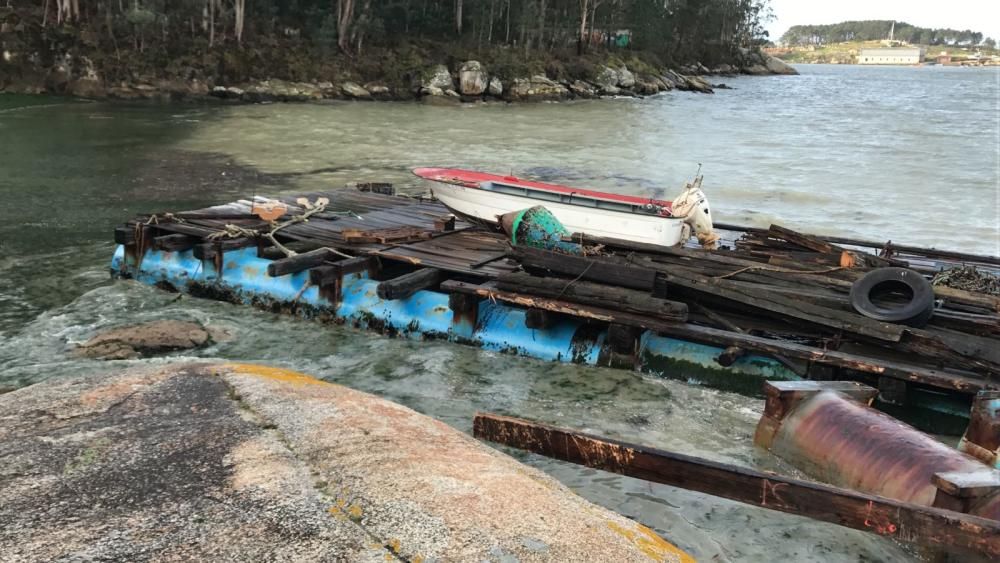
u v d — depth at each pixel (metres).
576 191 11.01
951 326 6.71
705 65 98.69
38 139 22.75
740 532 4.41
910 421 6.19
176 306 8.70
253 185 16.62
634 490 4.82
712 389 6.74
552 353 7.29
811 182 19.52
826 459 4.89
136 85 39.62
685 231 10.19
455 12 61.59
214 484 3.11
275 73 45.25
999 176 20.83
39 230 11.91
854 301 6.88
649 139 28.58
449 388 6.66
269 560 2.63
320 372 6.97
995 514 3.80
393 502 3.02
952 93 78.81
